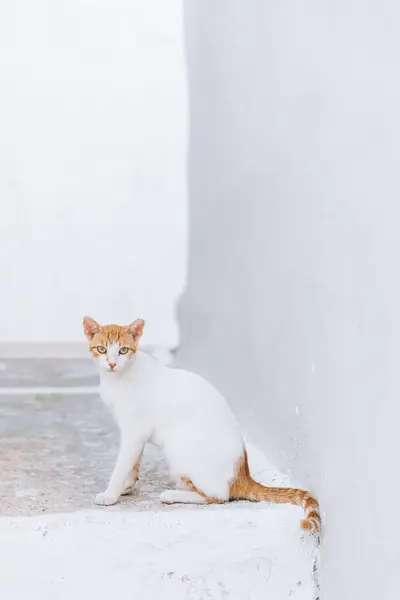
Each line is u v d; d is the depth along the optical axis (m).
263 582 1.90
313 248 2.02
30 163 5.15
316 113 1.99
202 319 3.78
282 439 2.30
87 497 2.06
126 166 5.22
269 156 2.47
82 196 5.20
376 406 1.59
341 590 1.77
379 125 1.58
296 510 1.93
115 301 5.23
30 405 3.47
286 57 2.26
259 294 2.62
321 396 1.95
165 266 5.23
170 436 2.03
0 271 5.16
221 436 2.01
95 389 3.84
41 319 5.20
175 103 5.23
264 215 2.55
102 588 1.86
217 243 3.42
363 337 1.67
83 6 5.17
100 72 5.20
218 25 3.33
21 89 5.15
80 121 5.18
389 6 1.53
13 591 1.84
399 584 1.47
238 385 2.95
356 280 1.71
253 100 2.69
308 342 2.06
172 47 5.22
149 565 1.88
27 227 5.17
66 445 2.72
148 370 2.09
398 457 1.49
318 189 1.98
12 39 5.14
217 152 3.42
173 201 5.21
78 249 5.20
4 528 1.85
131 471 2.10
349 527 1.73
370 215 1.63
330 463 1.87
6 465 2.43
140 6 5.20
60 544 1.86
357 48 1.70
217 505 1.96
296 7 2.15
